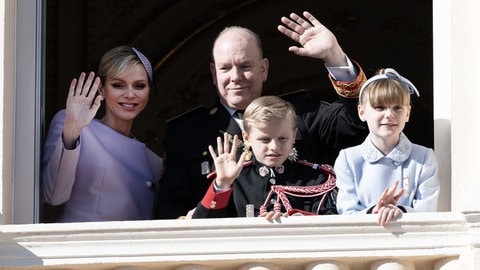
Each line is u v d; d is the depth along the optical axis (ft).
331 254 75.31
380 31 149.59
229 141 85.10
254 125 81.10
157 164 89.45
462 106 79.00
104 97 87.76
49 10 142.00
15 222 82.02
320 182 81.71
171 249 75.97
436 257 75.56
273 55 149.38
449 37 79.92
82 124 84.07
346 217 75.72
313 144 84.53
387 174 79.25
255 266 75.77
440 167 79.56
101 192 86.17
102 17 144.46
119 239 76.38
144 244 76.18
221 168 79.05
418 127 142.31
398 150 79.46
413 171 79.00
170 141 86.38
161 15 146.82
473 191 75.72
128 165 87.30
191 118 86.79
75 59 142.41
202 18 147.84
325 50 83.51
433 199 78.28
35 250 76.59
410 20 148.87
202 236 76.02
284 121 81.10
